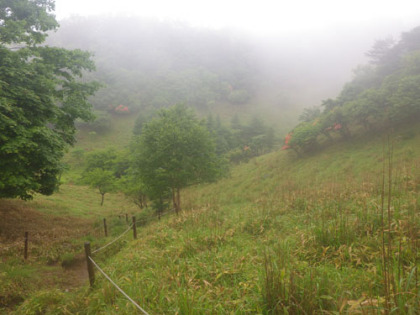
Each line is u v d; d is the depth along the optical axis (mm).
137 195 22656
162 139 15828
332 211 6781
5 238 9406
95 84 14062
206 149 16750
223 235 6535
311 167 26500
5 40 10492
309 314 2654
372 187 9375
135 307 3494
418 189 8375
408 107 25656
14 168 8562
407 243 3945
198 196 23797
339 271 3744
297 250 4672
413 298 2359
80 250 9781
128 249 7934
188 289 3730
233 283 3891
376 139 27078
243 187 26141
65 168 11133
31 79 10133
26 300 4980
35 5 12500
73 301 4746
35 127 8914
